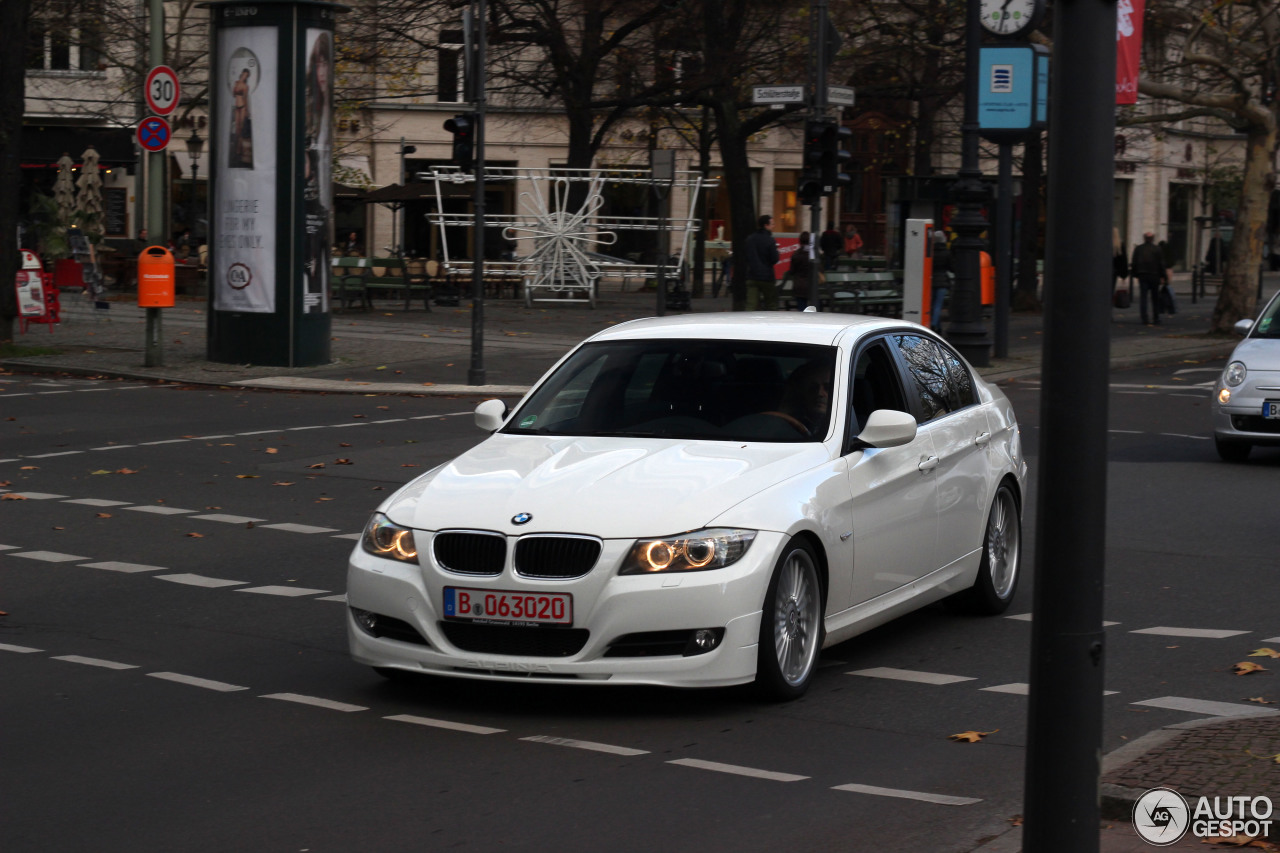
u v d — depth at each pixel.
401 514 8.42
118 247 55.91
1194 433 21.45
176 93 30.81
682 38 46.34
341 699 8.61
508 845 6.22
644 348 9.86
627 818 6.55
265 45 28.25
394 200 48.12
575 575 7.91
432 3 45.28
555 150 64.75
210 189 29.11
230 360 29.02
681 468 8.48
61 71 58.62
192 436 20.50
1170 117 38.22
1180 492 16.30
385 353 31.20
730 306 48.25
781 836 6.30
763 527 8.14
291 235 28.45
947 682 8.92
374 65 49.12
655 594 7.84
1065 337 4.74
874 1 44.44
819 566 8.63
